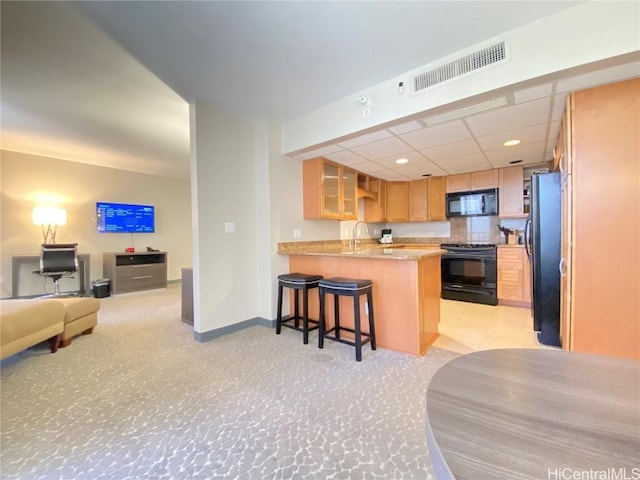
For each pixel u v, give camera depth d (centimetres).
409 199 539
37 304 255
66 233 516
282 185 356
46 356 258
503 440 50
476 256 441
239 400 187
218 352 267
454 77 217
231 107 305
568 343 213
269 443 149
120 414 173
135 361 248
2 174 458
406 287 262
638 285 188
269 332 324
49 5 168
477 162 405
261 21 183
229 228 322
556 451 48
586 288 202
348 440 150
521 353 87
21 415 173
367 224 548
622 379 71
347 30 191
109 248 567
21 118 337
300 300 350
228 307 320
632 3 160
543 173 278
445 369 78
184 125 358
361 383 208
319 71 239
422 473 129
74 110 315
